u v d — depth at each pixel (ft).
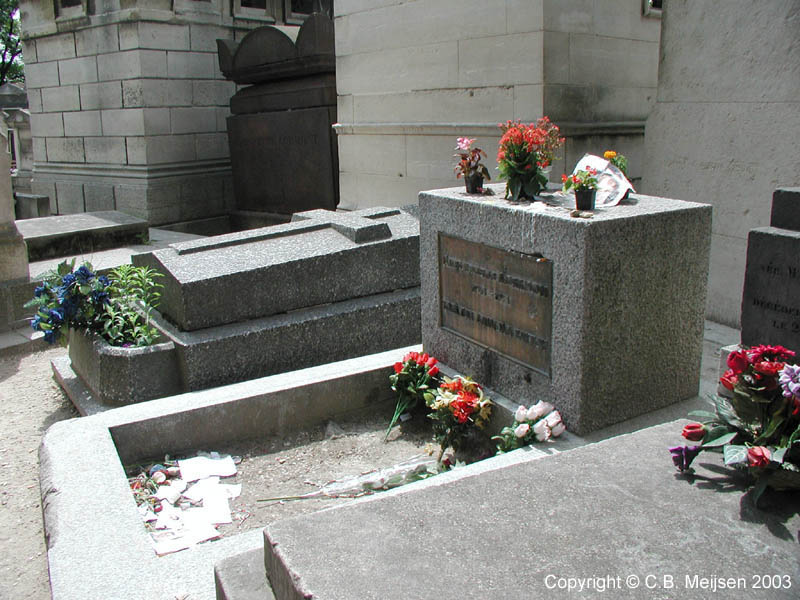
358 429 15.49
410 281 19.25
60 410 17.26
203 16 40.14
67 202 43.73
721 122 19.66
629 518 7.86
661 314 12.72
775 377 8.62
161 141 39.47
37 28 43.01
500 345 14.05
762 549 7.27
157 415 14.06
